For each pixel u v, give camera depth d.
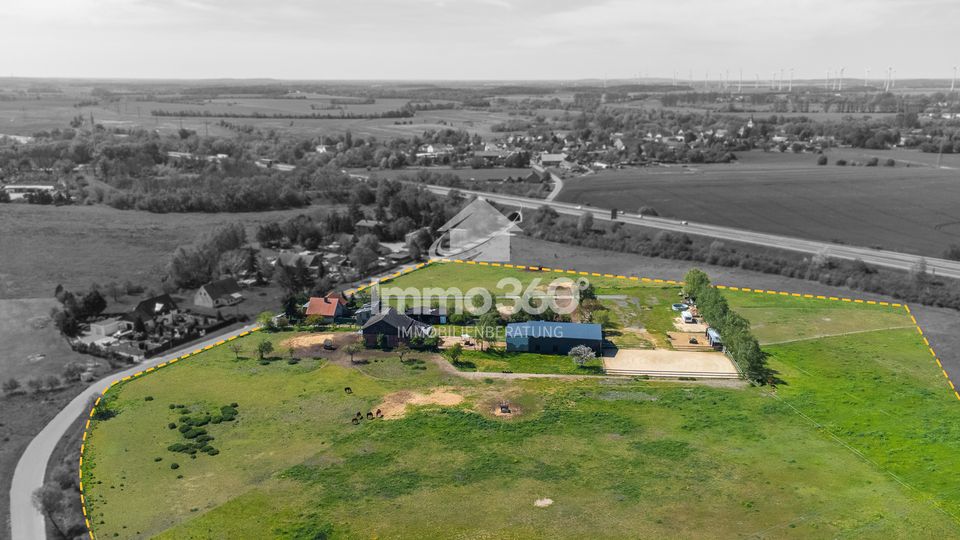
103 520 61.81
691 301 128.25
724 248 164.62
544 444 75.75
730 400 86.50
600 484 67.69
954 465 70.19
